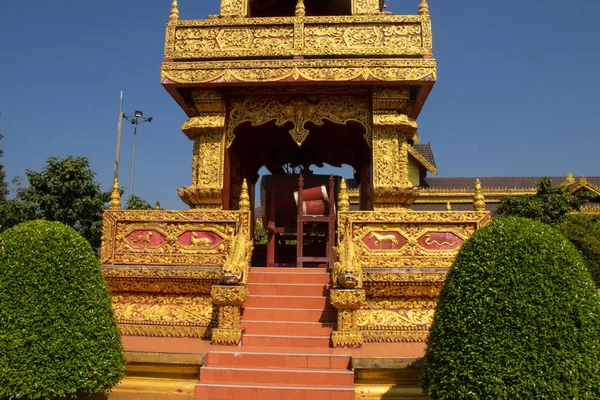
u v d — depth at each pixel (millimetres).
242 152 14211
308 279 9773
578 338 5184
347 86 10953
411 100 10930
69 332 6121
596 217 28031
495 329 5379
